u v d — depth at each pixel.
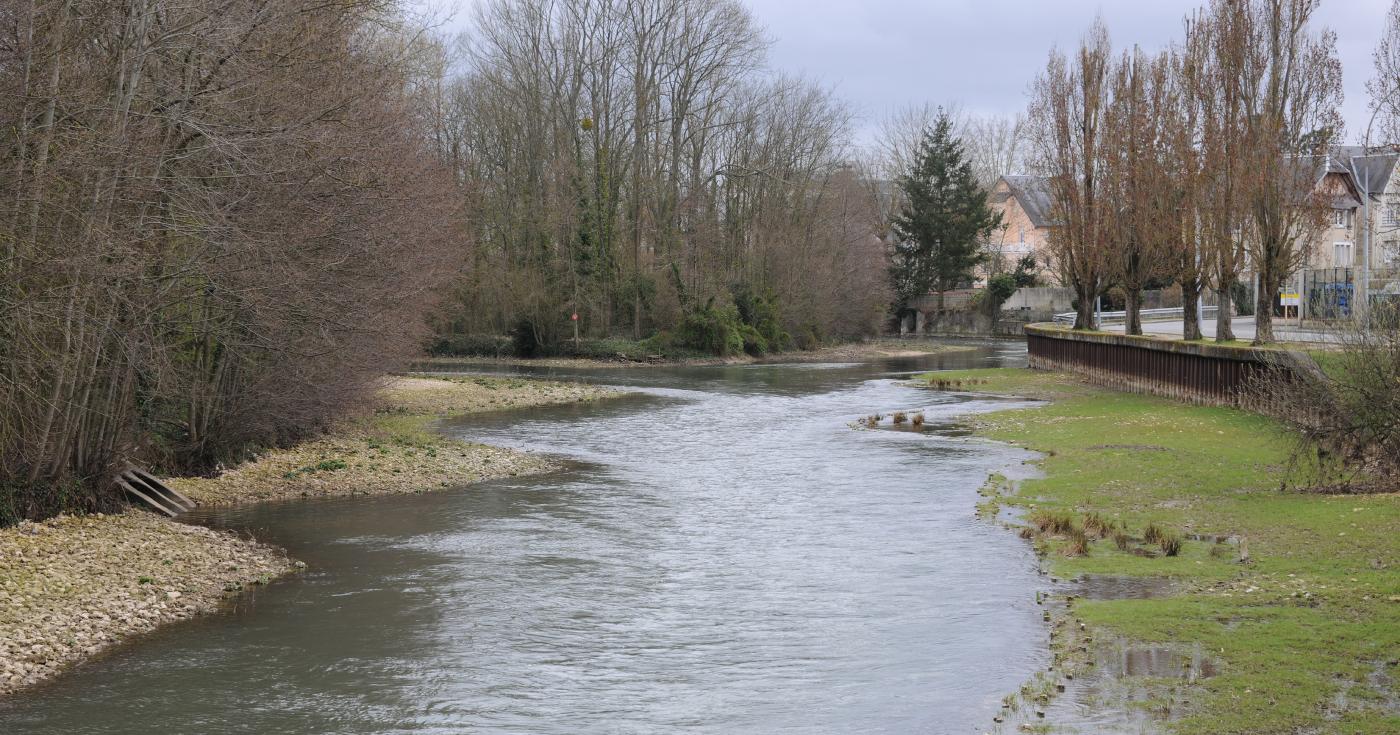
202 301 20.14
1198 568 14.94
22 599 13.43
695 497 22.41
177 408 22.86
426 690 11.16
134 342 17.41
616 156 71.94
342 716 10.47
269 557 16.88
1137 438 28.58
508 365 66.44
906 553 17.09
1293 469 21.36
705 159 77.38
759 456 28.56
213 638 12.88
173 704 10.76
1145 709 9.89
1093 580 14.86
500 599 14.61
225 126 18.33
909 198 104.69
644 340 72.88
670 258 74.06
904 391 49.31
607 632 13.12
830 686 11.16
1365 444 19.06
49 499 17.78
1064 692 10.48
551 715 10.47
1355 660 10.72
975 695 10.77
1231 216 36.00
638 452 29.53
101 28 16.73
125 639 12.80
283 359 23.39
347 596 14.75
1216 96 36.94
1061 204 57.25
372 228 22.67
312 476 24.03
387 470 25.17
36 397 16.33
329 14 22.02
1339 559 14.40
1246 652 11.12
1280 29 34.44
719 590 15.02
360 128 21.73
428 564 16.58
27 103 14.56
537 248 71.75
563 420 37.69
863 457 28.14
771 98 79.56
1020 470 25.25
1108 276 54.53
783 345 79.25
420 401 42.25
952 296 105.19
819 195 82.94
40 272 15.15
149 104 18.47
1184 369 37.50
